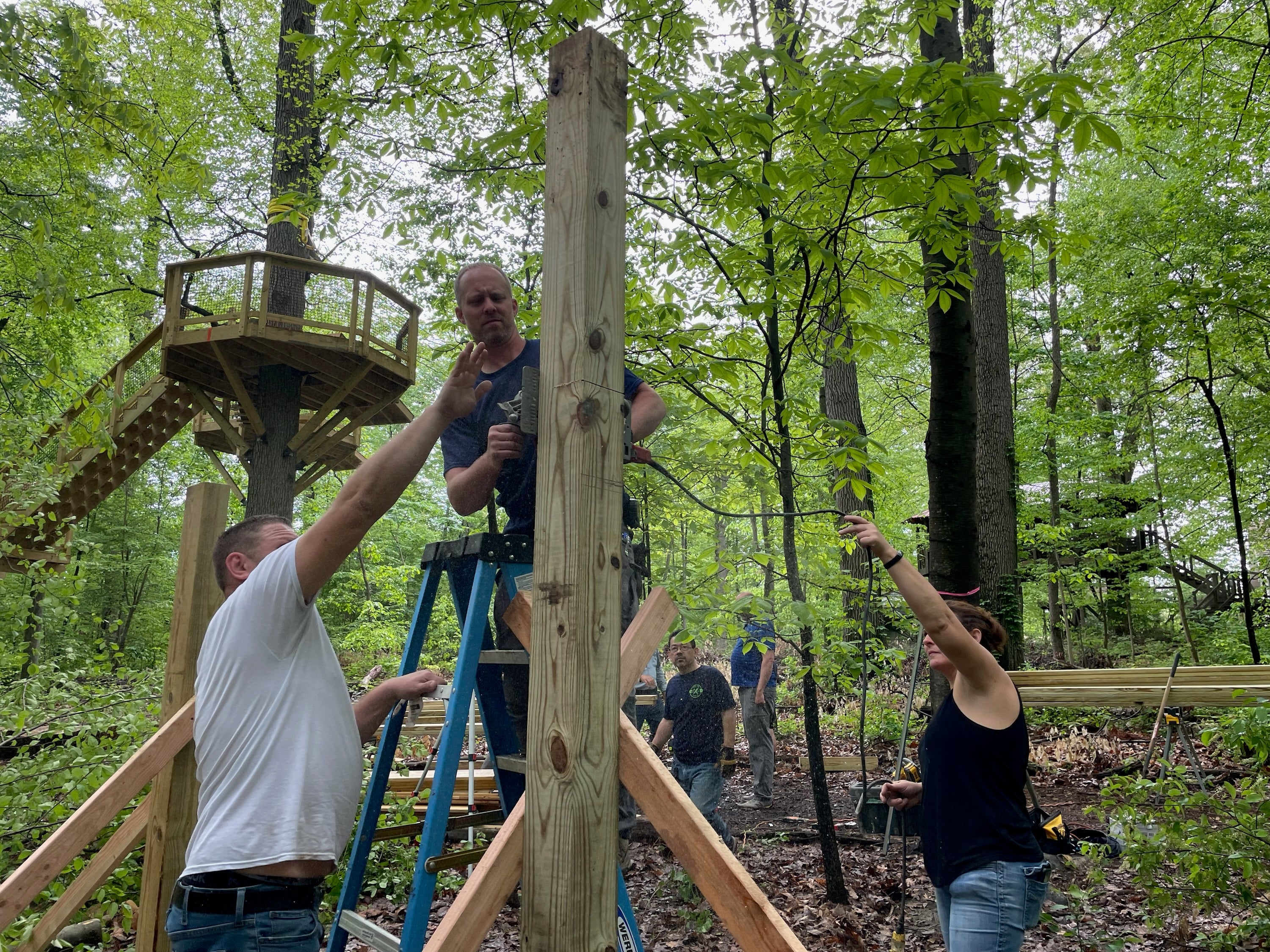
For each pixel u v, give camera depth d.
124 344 17.73
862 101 3.10
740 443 4.52
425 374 27.06
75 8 7.04
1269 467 13.49
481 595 2.20
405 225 5.69
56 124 7.55
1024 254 4.77
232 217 13.75
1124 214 11.84
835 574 4.86
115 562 20.84
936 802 2.75
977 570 5.26
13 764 4.30
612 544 1.54
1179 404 14.52
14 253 8.69
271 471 10.45
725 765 7.46
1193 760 6.42
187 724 3.08
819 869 5.40
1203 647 15.66
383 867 4.93
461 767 6.14
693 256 4.50
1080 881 4.96
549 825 1.47
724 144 4.09
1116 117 13.98
